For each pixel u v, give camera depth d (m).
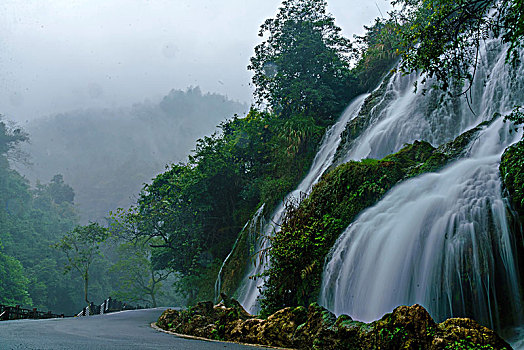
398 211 11.41
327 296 11.96
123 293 68.00
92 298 85.44
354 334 6.18
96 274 88.62
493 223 9.04
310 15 33.22
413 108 19.28
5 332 8.66
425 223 10.26
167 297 81.12
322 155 24.88
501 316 8.30
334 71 31.39
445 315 9.01
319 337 6.66
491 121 13.09
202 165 29.67
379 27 33.25
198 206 28.94
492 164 10.22
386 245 10.89
